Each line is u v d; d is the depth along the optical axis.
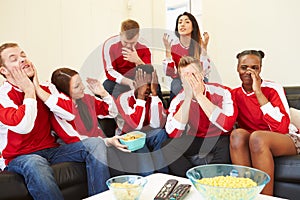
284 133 1.92
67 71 1.99
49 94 1.87
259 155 1.76
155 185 1.38
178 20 2.52
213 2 3.43
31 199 1.53
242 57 2.09
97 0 3.57
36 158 1.59
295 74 2.92
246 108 2.10
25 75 1.75
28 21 2.90
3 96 1.73
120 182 1.28
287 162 1.77
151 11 4.27
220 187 1.04
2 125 1.70
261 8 3.09
